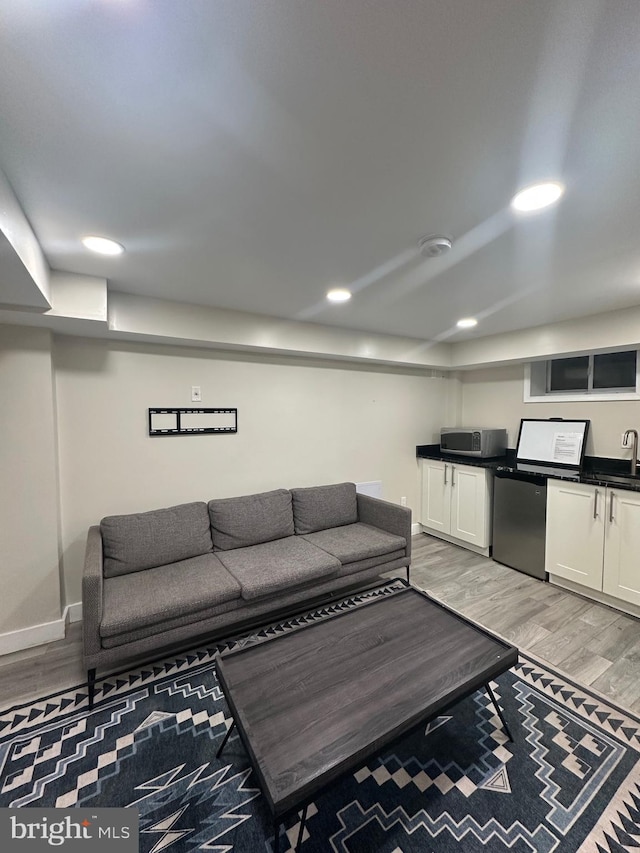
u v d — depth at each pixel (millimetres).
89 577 1801
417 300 2541
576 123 968
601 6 681
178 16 694
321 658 1636
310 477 3592
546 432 3646
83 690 1919
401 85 856
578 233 1588
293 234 1600
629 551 2596
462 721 1723
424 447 4430
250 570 2387
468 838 1240
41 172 1154
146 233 1576
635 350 2996
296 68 812
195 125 970
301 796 1054
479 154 1098
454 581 3135
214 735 1639
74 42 740
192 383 2947
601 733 1649
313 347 3191
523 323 3195
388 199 1333
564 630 2430
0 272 1464
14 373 2182
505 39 751
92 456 2598
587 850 1205
